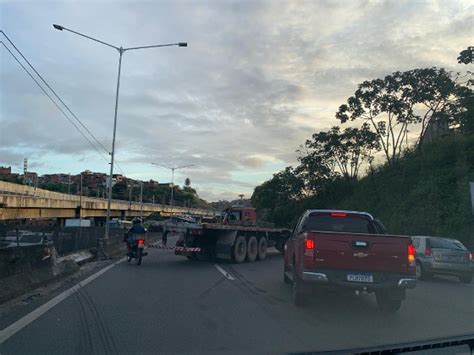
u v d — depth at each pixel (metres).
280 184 59.50
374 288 9.18
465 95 35.66
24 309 9.16
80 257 19.53
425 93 36.16
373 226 10.98
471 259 16.78
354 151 44.19
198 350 6.58
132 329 7.70
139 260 18.77
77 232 20.27
